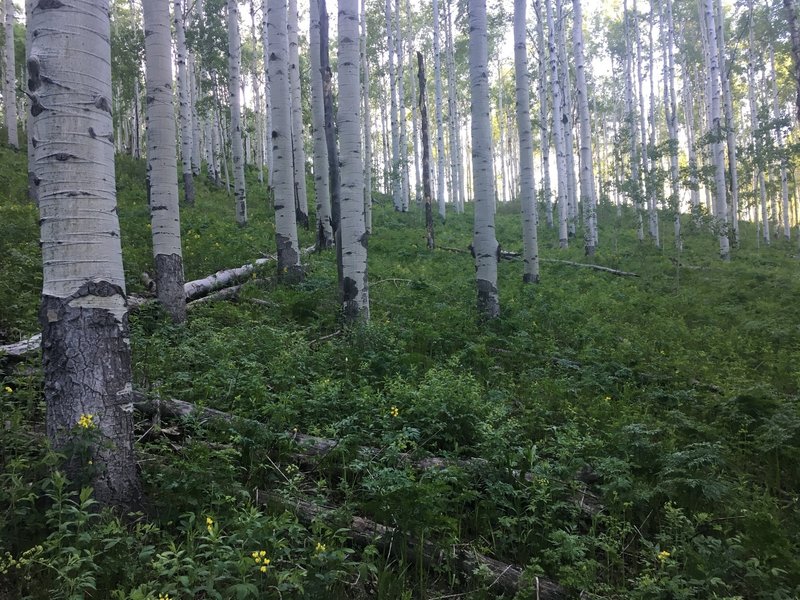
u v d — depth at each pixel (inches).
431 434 211.0
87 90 144.8
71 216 141.9
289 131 447.5
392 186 1237.1
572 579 143.6
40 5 142.2
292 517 148.0
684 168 766.5
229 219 733.3
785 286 588.4
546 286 547.8
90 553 116.1
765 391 257.4
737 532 172.2
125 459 147.3
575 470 188.2
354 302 331.3
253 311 357.1
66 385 141.6
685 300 528.1
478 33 402.6
